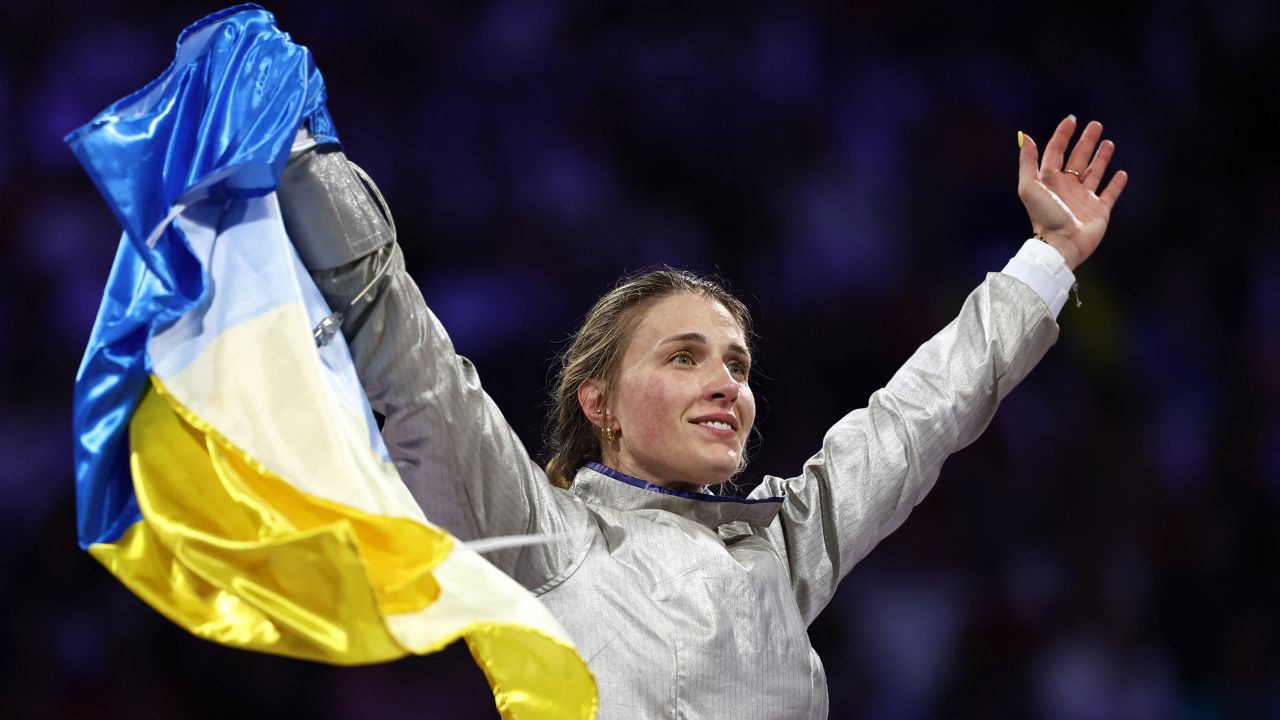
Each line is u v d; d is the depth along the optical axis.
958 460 27.00
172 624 22.70
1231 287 31.55
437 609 7.86
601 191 28.92
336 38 29.25
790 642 9.97
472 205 28.36
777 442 27.23
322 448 8.02
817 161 30.03
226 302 8.27
